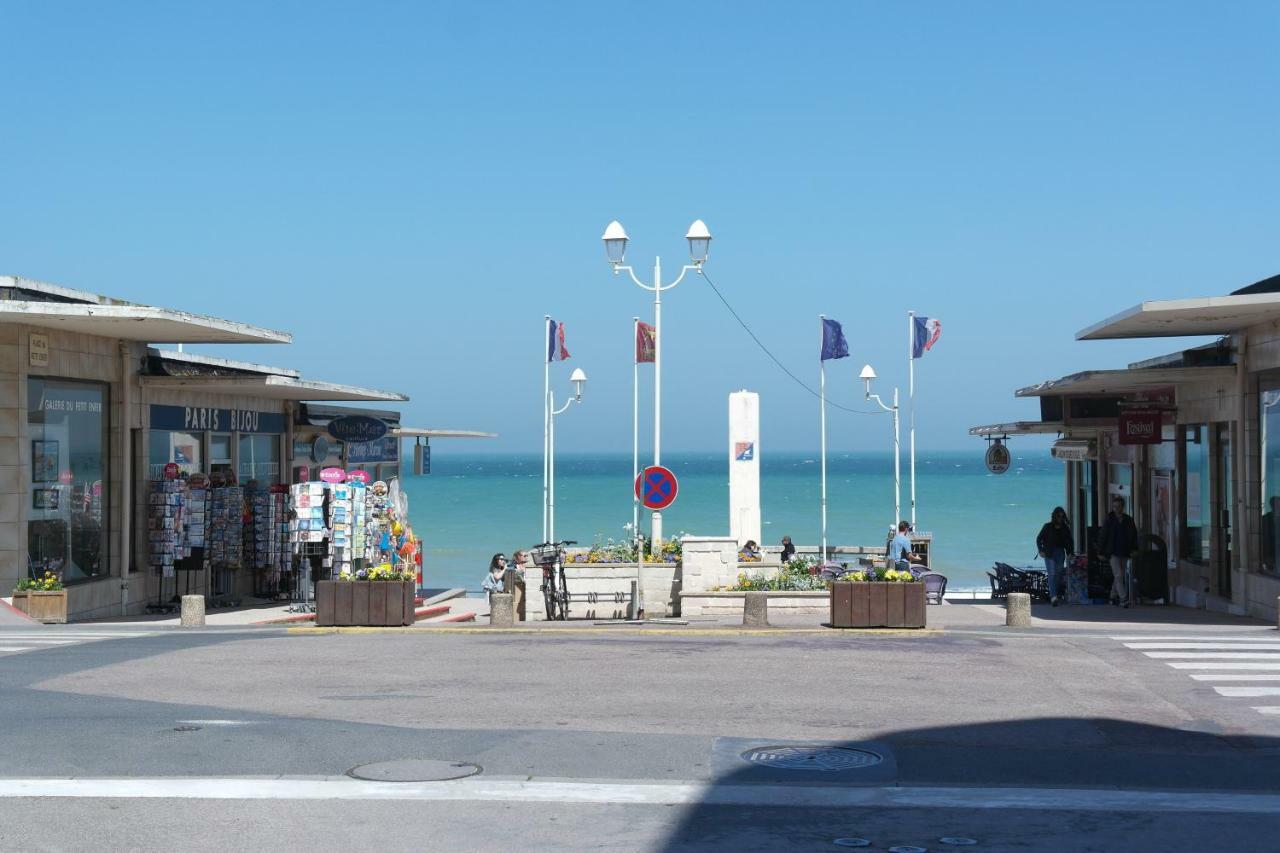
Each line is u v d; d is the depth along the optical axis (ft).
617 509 330.34
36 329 71.67
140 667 50.49
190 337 79.77
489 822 28.53
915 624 64.59
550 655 54.54
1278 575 73.87
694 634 63.16
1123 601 87.35
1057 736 38.70
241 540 92.38
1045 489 433.48
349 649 56.39
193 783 31.78
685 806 30.17
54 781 31.94
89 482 78.64
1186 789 32.71
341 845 26.66
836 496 391.45
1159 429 87.25
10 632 64.39
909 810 30.25
